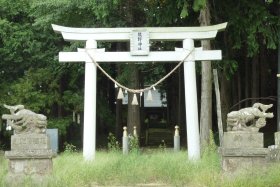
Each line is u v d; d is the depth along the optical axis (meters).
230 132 13.23
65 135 31.25
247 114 13.23
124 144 21.25
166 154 17.11
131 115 27.84
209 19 20.23
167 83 39.88
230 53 24.12
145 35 16.78
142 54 16.78
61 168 13.77
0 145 28.81
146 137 33.41
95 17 25.61
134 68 27.25
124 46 28.95
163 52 16.86
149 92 16.98
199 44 22.52
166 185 12.77
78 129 33.38
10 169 12.62
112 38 16.89
